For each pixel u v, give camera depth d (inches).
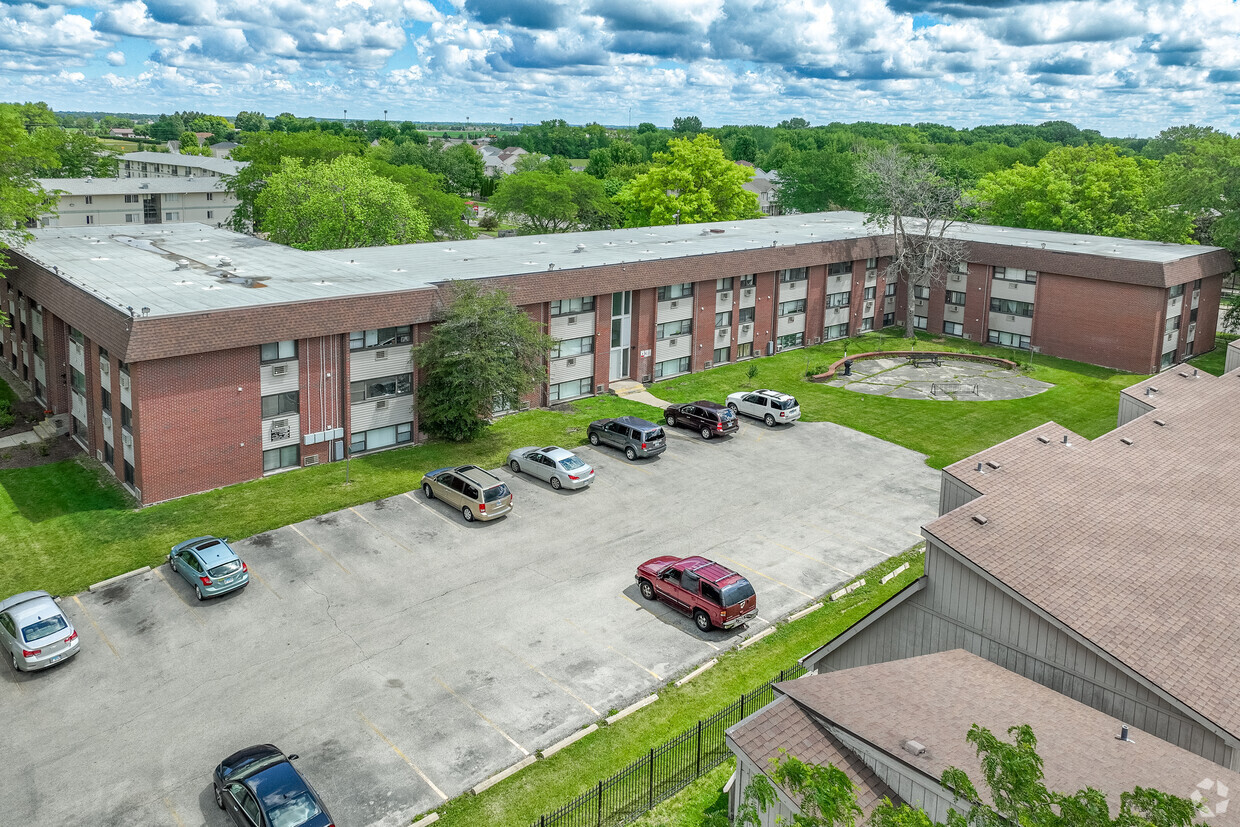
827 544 1444.4
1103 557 890.7
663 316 2304.4
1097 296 2536.9
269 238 3090.6
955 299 2888.8
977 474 1071.6
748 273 2456.9
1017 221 3563.0
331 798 861.2
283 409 1631.4
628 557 1376.7
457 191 7106.3
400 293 1713.8
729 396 2110.0
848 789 561.9
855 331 2896.2
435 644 1128.8
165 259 2041.1
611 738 964.0
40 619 1054.4
